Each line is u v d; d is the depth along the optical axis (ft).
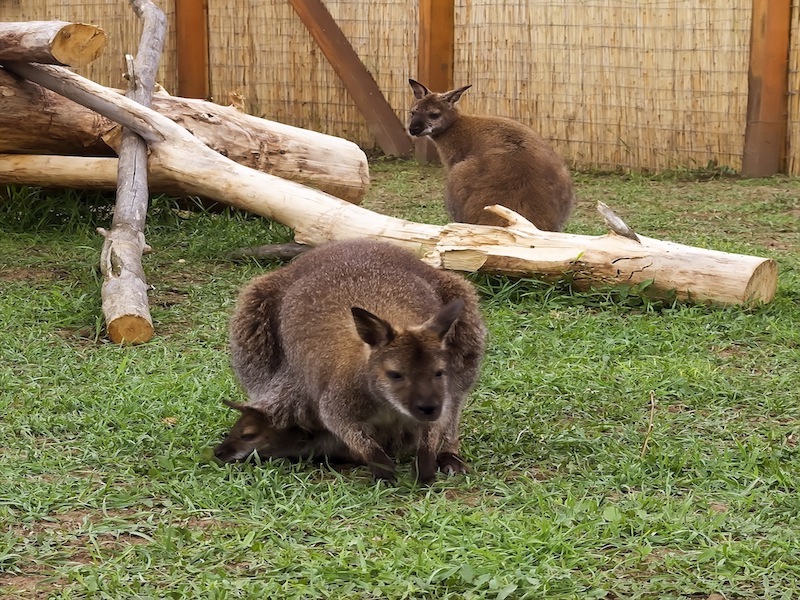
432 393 9.50
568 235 16.98
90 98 18.98
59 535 8.79
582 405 12.30
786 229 22.65
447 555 8.33
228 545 8.55
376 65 32.35
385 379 9.64
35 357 13.74
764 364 13.91
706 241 20.93
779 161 28.50
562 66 30.25
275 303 11.16
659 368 13.52
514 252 16.87
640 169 29.84
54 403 12.00
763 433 11.46
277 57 33.63
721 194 26.43
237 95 22.41
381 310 10.37
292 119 33.91
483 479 10.17
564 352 14.35
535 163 20.22
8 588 7.89
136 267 15.93
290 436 10.78
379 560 8.19
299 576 8.03
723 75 28.43
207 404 12.10
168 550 8.45
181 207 21.24
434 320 9.82
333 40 32.22
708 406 12.25
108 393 12.37
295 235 18.33
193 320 15.76
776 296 16.62
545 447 11.02
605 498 9.76
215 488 9.73
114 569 8.14
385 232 17.61
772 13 27.35
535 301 16.65
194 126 20.51
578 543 8.55
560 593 7.83
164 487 9.75
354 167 21.44
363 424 10.16
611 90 29.78
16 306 15.84
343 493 9.75
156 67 21.98
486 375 13.26
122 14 33.42
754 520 9.08
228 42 34.01
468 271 17.06
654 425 11.66
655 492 9.90
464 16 31.27
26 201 20.47
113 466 10.38
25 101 19.38
